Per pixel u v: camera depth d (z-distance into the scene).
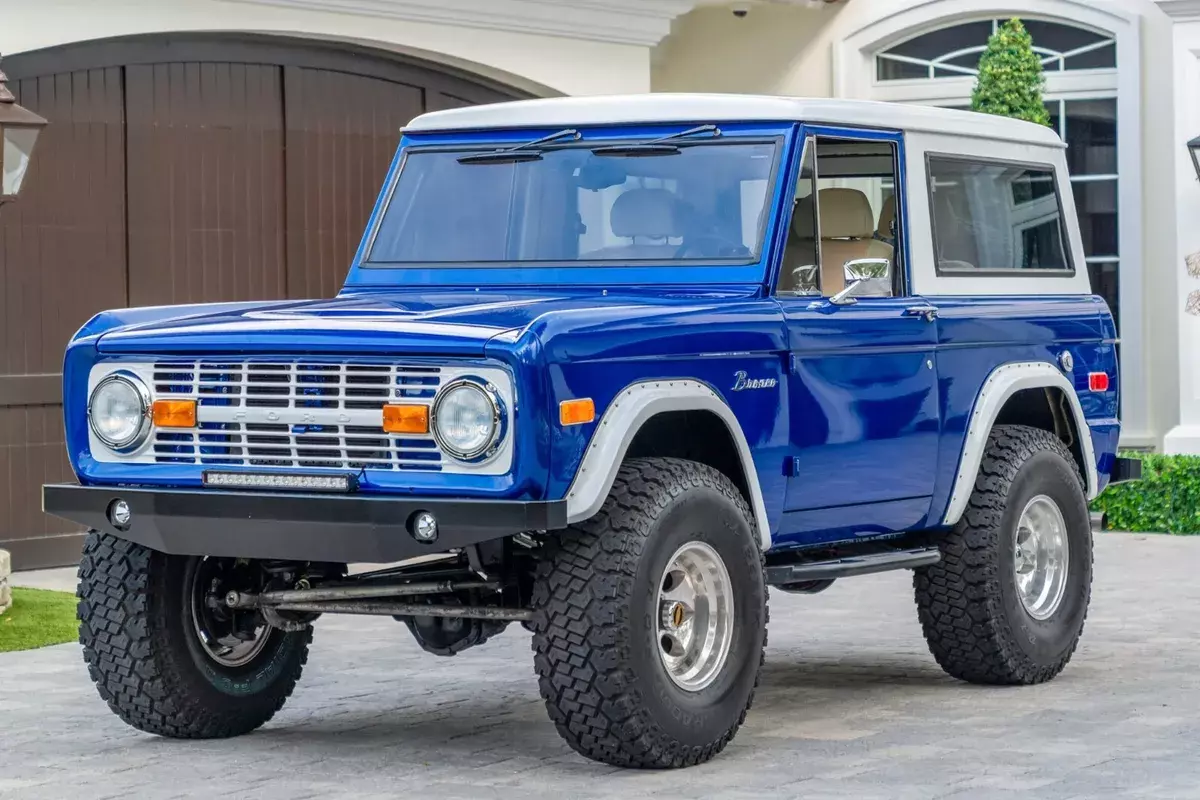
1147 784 6.12
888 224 7.81
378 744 6.96
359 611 6.75
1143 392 16.50
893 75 17.73
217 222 13.12
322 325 6.25
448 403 5.99
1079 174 16.91
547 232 7.50
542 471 5.93
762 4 17.44
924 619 8.18
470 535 5.95
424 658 9.07
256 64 13.31
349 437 6.18
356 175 13.88
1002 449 8.23
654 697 6.21
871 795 5.97
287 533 6.24
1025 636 8.15
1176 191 15.88
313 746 6.93
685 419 6.68
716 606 6.54
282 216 13.47
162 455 6.55
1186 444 15.51
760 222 7.12
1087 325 8.84
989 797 5.93
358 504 6.08
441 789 6.12
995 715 7.46
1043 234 8.77
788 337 6.92
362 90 13.91
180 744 7.00
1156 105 16.47
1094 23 16.67
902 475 7.59
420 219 7.75
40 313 12.38
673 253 7.23
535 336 5.95
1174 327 16.42
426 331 6.05
